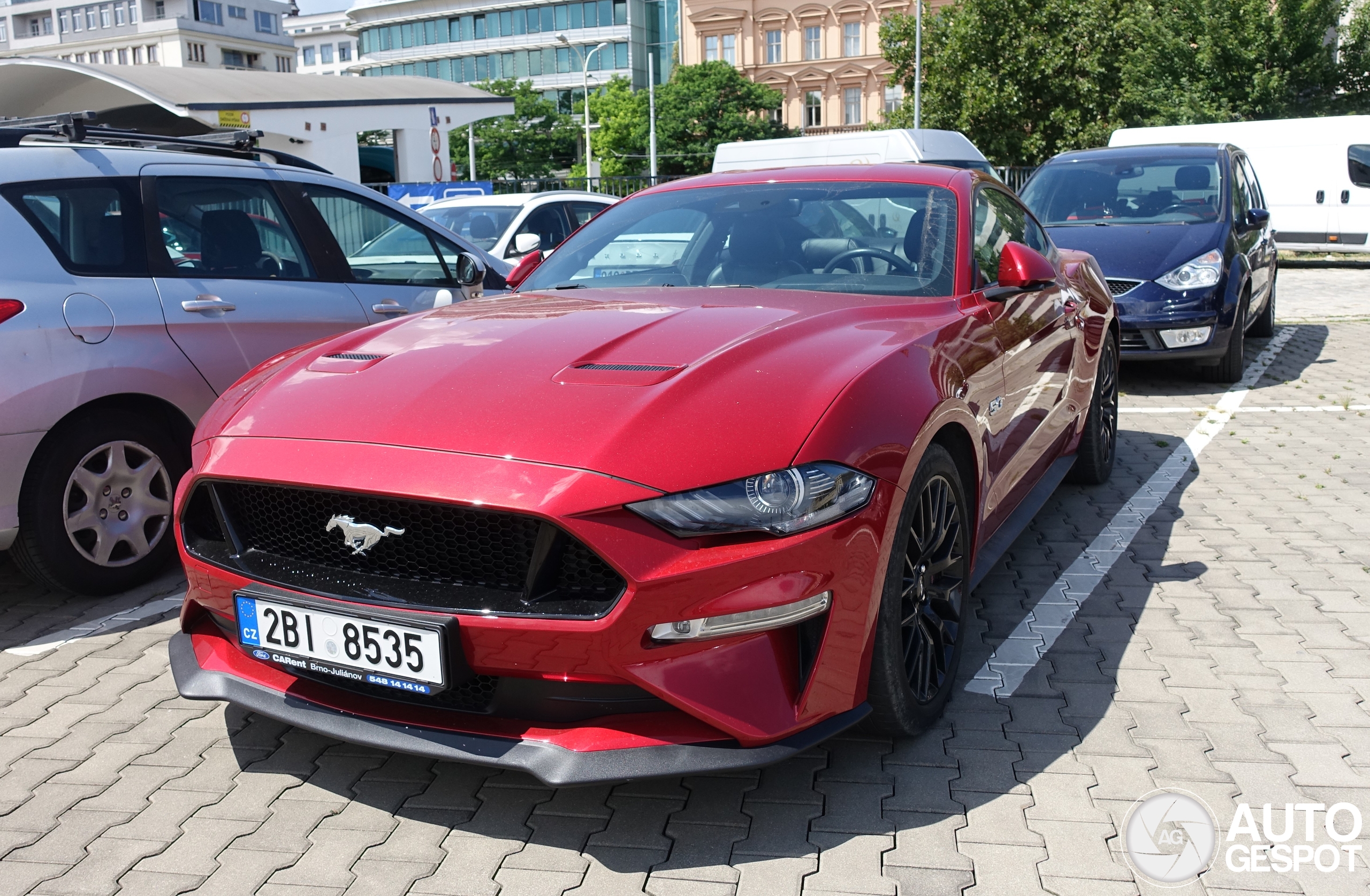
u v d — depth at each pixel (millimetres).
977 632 3623
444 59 113438
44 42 130875
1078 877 2277
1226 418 7035
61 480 3814
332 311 4688
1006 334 3463
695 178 4293
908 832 2451
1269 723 2934
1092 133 31859
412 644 2299
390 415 2523
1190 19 28094
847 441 2436
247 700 2588
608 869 2342
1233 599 3861
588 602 2252
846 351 2725
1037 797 2588
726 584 2244
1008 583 4090
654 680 2221
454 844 2453
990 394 3207
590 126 80750
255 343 4375
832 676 2424
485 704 2389
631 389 2477
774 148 16250
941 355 2934
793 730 2346
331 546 2498
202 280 4262
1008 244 3621
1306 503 5062
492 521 2314
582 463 2266
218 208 4441
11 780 2762
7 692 3303
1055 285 3666
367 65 118875
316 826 2537
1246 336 10688
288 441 2543
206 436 2740
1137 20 29500
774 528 2279
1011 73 33000
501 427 2402
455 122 21438
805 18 79875
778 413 2412
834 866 2330
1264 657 3361
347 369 2830
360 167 21578
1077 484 5445
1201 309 7656
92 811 2611
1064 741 2857
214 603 2662
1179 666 3312
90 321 3846
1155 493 5301
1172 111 27906
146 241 4133
